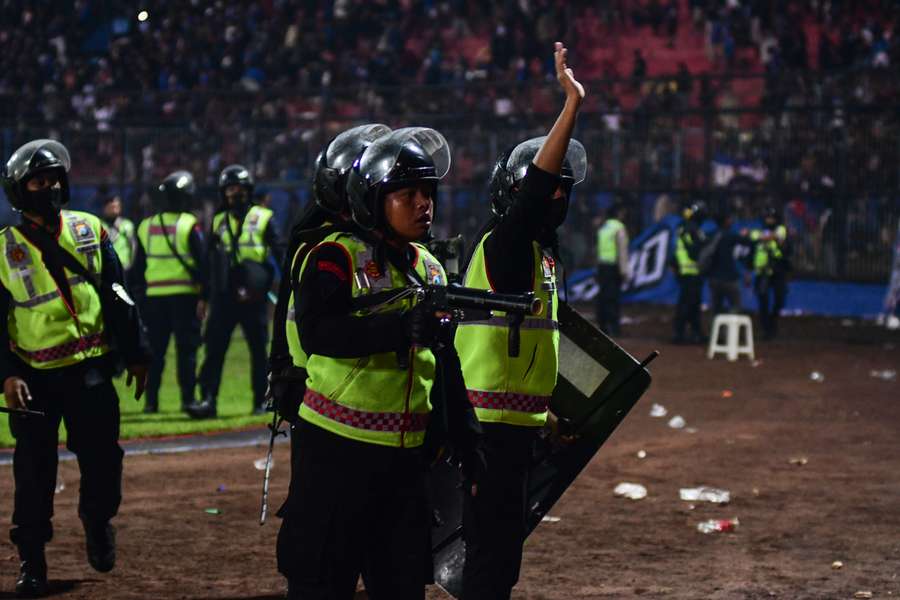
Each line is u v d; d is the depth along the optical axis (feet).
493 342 38.78
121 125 226.58
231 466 78.84
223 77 276.82
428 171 32.73
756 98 242.78
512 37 268.00
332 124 221.87
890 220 199.93
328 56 282.15
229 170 97.76
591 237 212.64
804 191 204.44
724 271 165.37
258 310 99.30
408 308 32.27
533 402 39.29
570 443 42.55
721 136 209.87
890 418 101.76
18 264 48.88
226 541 59.72
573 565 55.42
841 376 131.13
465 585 38.99
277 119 221.87
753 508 67.51
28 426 49.47
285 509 33.65
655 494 71.15
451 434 34.55
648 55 265.13
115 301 50.01
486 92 239.09
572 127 35.65
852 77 212.43
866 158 201.98
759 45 260.21
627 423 98.53
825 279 204.03
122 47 291.99
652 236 211.41
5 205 223.51
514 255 36.91
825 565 55.62
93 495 50.24
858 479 75.66
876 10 258.16
